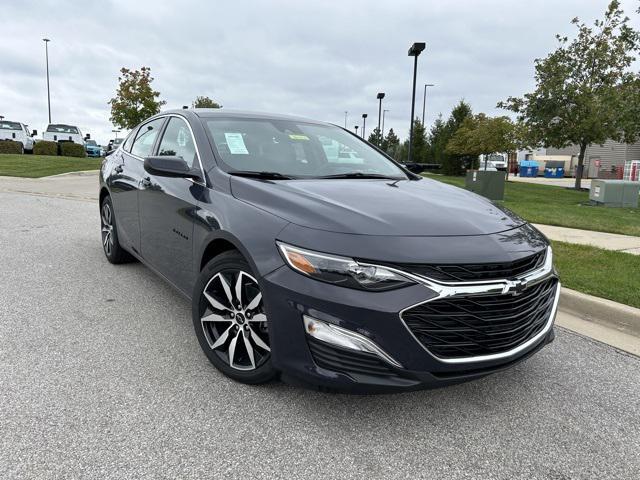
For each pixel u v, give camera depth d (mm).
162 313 4082
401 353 2336
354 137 4539
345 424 2605
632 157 37812
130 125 27312
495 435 2582
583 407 2895
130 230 4688
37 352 3303
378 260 2346
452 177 26875
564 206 12992
